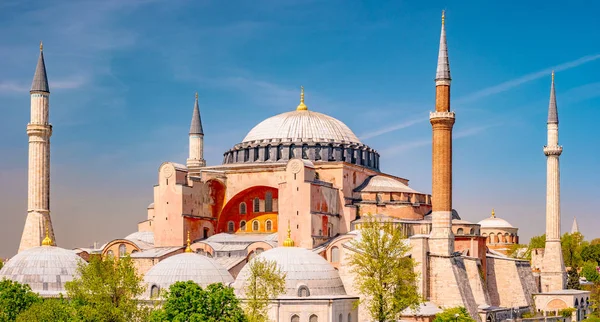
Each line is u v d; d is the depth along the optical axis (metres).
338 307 101.69
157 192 135.38
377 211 134.62
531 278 138.12
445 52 125.44
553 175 158.50
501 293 131.75
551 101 161.38
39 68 136.25
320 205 127.94
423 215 138.62
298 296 101.31
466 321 105.44
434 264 118.75
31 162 133.75
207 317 81.12
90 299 87.31
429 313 112.31
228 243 132.00
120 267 89.56
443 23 126.81
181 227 132.62
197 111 164.12
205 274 107.31
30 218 132.38
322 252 121.94
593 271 198.50
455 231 133.62
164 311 83.38
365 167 143.38
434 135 122.38
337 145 142.25
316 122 146.75
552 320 128.75
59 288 108.88
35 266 110.31
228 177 139.75
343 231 133.00
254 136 147.75
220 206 140.12
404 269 103.88
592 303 159.00
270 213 137.38
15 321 85.50
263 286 95.69
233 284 105.81
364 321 110.88
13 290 92.88
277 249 108.25
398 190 137.50
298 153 140.88
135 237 150.25
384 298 102.56
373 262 103.25
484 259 129.75
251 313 91.38
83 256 141.88
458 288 116.31
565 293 139.88
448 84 124.25
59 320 83.94
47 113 136.00
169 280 105.75
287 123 146.12
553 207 157.50
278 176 135.62
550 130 159.88
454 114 122.56
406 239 119.31
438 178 120.94
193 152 162.38
